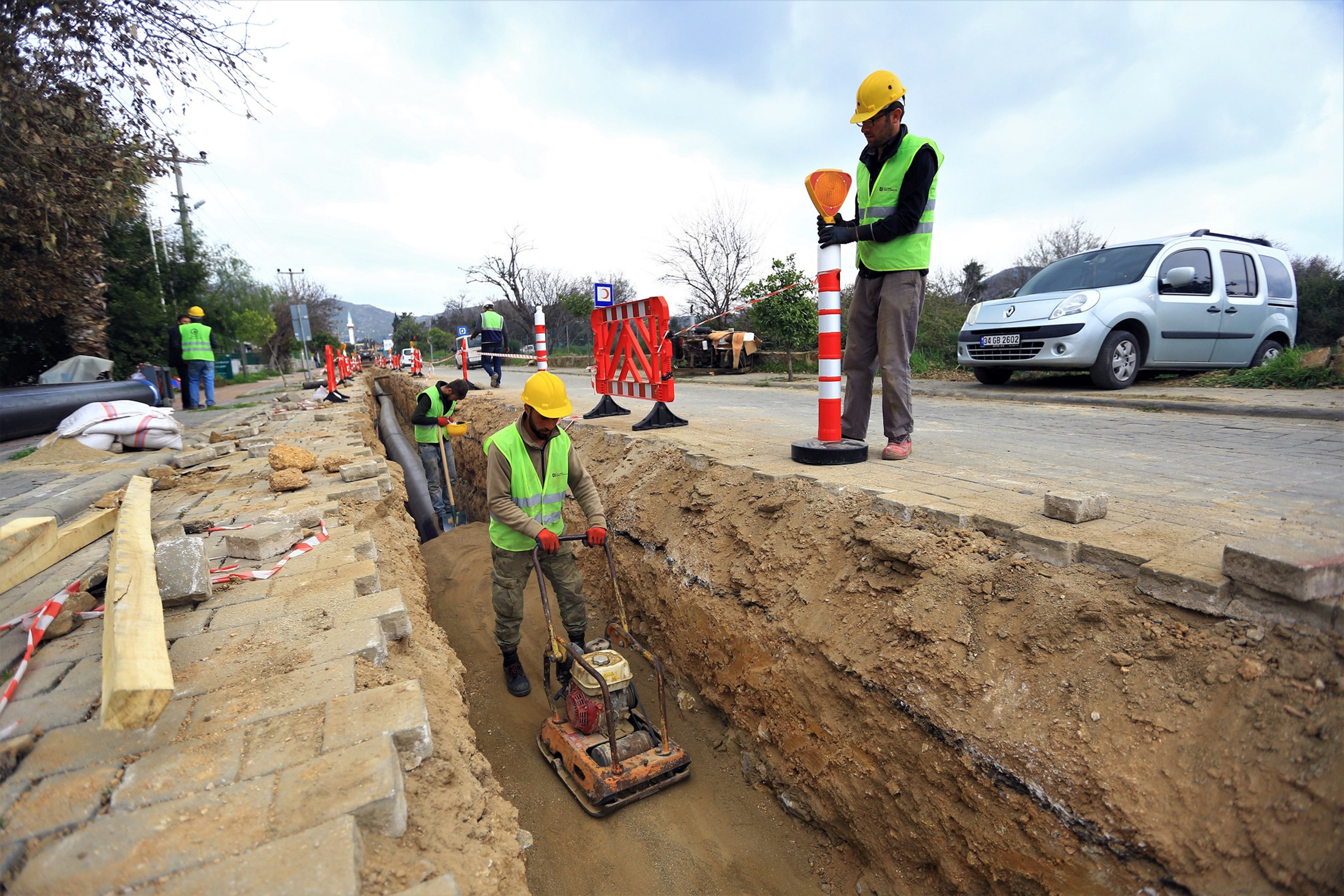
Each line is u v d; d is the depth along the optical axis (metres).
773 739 3.57
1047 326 8.51
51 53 7.75
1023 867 2.32
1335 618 2.00
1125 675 2.33
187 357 13.30
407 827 1.90
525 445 3.99
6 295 10.70
